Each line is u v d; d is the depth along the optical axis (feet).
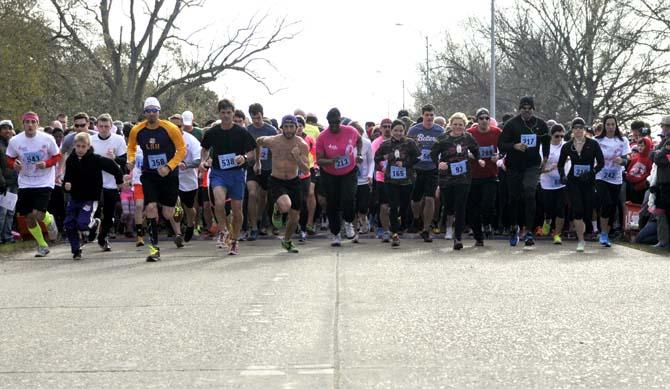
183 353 19.56
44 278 32.45
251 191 46.57
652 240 45.29
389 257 37.91
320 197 53.11
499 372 17.56
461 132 41.27
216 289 28.68
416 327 21.97
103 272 33.94
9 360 19.22
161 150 38.27
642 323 22.30
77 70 130.21
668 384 16.60
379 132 55.47
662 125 42.29
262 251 41.34
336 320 22.99
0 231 45.62
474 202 43.14
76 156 38.83
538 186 49.47
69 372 18.11
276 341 20.61
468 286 28.71
